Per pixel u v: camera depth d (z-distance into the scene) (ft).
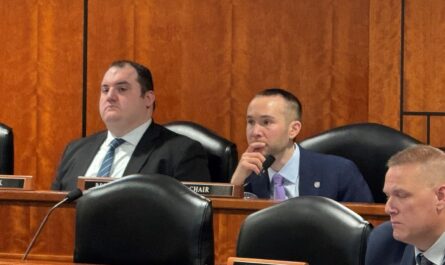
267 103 17.11
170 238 13.08
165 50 23.56
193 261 12.91
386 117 22.48
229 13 23.27
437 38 22.16
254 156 16.51
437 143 22.24
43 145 24.03
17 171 24.17
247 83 23.22
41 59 23.99
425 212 10.57
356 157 18.33
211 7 23.34
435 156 10.67
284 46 23.02
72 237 15.79
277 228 12.54
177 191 13.23
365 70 22.66
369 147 18.25
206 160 18.39
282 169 17.42
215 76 23.36
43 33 23.98
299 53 22.97
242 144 23.24
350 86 22.74
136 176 13.56
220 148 18.93
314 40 22.88
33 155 24.08
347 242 12.10
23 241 15.99
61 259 15.81
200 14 23.39
